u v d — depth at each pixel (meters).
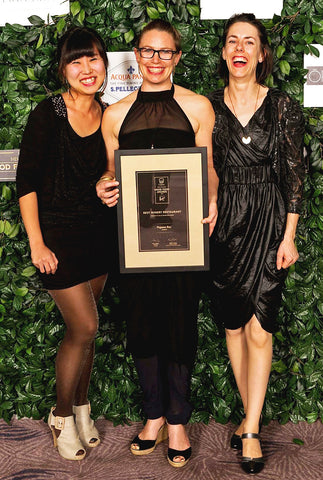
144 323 2.01
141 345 2.04
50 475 2.00
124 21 2.25
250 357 2.06
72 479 1.97
